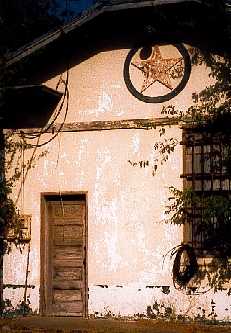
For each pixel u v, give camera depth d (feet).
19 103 41.32
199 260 36.47
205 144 37.04
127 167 38.63
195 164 37.22
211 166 36.81
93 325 35.22
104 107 39.45
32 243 40.27
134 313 37.52
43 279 39.96
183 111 37.58
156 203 37.78
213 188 36.73
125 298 37.81
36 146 40.86
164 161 37.83
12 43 66.49
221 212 35.47
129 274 37.91
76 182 39.70
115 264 38.27
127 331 32.94
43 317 38.96
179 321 36.29
